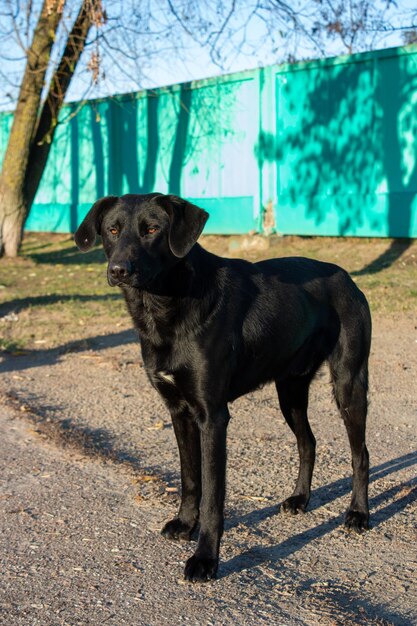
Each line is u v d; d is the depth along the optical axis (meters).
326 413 6.33
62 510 4.48
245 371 4.04
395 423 6.02
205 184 18.16
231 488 4.77
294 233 16.09
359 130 14.80
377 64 14.36
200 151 18.14
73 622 3.25
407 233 14.13
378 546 3.96
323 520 4.31
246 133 16.83
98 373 7.77
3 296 12.30
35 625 3.23
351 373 4.39
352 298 4.50
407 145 14.16
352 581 3.57
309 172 15.69
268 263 4.39
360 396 4.39
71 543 4.04
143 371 7.82
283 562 3.79
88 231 4.02
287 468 5.10
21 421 6.25
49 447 5.61
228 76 16.97
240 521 4.30
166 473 5.06
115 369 7.89
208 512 3.68
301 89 15.65
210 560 3.62
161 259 3.76
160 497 4.64
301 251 14.94
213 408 3.81
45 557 3.88
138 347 8.77
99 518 4.36
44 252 18.91
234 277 4.04
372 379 7.26
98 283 13.61
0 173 16.33
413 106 13.96
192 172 18.48
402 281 11.71
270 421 6.14
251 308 4.04
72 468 5.17
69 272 15.18
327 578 3.61
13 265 15.91
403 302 10.34
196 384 3.79
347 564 3.76
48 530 4.20
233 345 3.89
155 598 3.45
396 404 6.51
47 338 9.27
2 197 16.12
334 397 4.45
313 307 4.34
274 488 4.77
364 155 14.77
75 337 9.29
